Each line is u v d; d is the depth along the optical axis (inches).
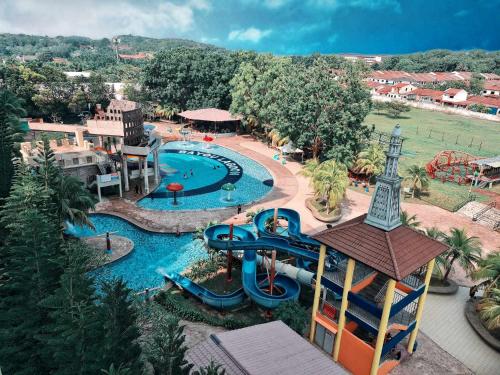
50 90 3398.1
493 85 6195.9
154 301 1100.5
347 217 1804.9
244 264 1213.1
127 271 1299.2
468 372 911.0
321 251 895.1
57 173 1246.9
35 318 792.9
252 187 2207.2
